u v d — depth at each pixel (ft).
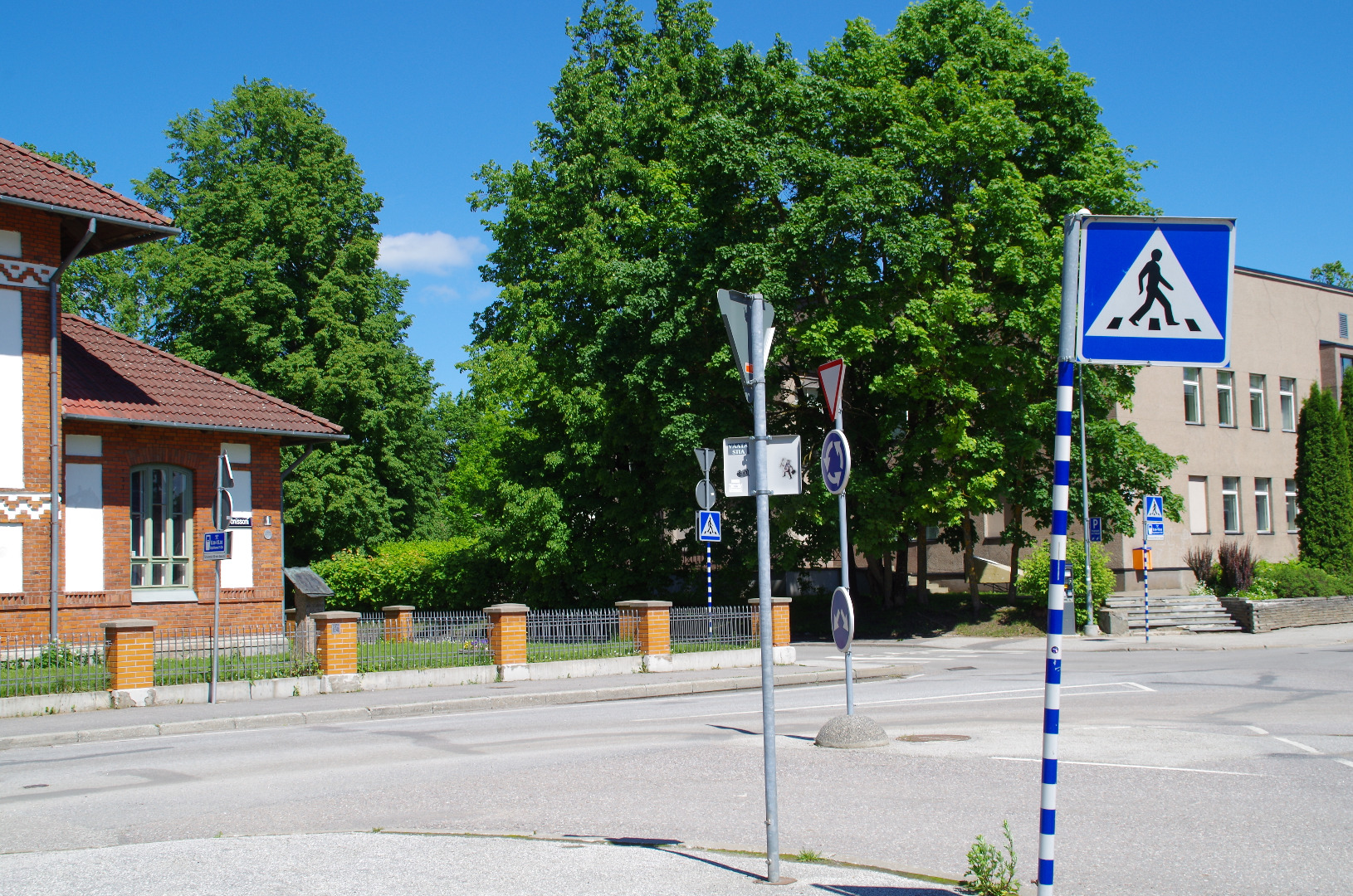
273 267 124.47
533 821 24.75
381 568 120.16
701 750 34.86
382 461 134.72
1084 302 13.82
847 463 31.19
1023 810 24.79
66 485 66.23
